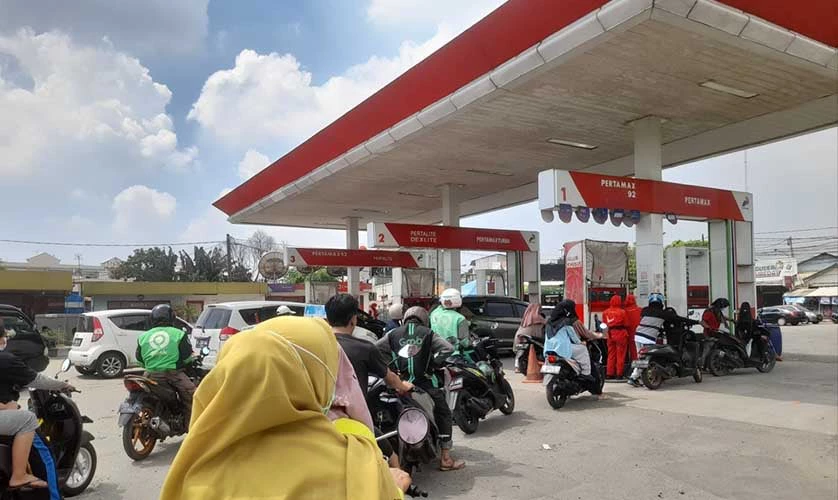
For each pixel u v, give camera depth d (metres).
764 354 12.18
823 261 62.41
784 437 6.67
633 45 9.33
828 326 39.53
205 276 50.59
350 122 14.86
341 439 1.28
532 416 8.20
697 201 12.99
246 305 11.73
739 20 8.58
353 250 22.44
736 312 13.68
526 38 9.77
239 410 1.17
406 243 17.58
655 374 10.12
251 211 23.50
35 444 4.38
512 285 19.73
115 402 10.37
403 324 5.79
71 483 5.39
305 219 26.78
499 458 6.24
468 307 16.03
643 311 10.61
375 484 1.25
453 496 5.12
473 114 12.67
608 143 15.27
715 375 11.59
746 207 14.02
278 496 1.15
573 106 12.30
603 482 5.39
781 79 10.91
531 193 21.06
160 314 6.81
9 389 4.36
